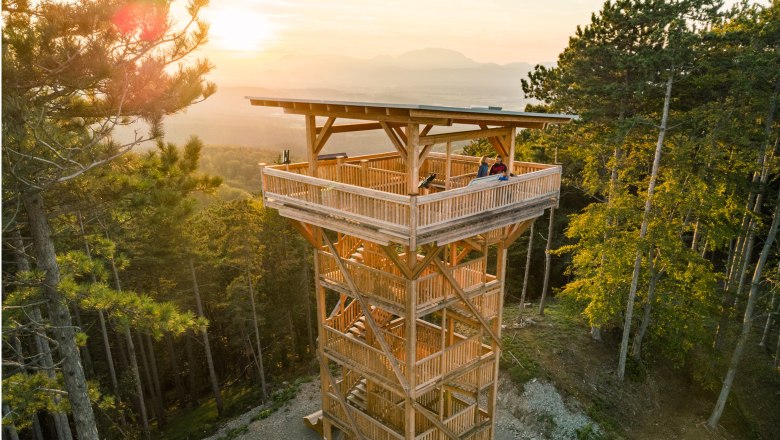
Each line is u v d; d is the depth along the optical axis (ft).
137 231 74.23
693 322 75.61
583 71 78.33
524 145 99.91
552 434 68.08
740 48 68.59
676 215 79.71
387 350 46.57
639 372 80.18
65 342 40.29
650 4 67.31
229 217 89.97
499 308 52.42
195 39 40.29
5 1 35.45
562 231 118.01
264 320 99.81
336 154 51.21
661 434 71.67
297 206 44.45
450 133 39.63
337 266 51.24
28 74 32.94
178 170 47.29
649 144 76.64
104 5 33.19
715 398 80.48
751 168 69.46
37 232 38.37
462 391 55.47
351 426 53.72
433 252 42.32
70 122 40.73
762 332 98.68
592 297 77.46
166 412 106.11
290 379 98.48
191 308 105.81
